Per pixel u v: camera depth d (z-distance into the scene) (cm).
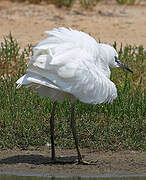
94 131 1304
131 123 1334
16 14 2269
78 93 1100
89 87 1108
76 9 2369
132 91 1504
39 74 1079
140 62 1734
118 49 1886
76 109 1373
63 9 2361
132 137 1291
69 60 1081
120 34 2053
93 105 1387
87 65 1103
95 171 1120
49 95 1133
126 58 1708
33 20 2192
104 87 1137
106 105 1388
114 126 1324
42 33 2036
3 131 1309
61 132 1306
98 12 2339
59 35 1120
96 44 1157
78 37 1134
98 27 2123
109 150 1252
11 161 1176
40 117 1356
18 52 1802
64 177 1082
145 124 1347
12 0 2469
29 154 1225
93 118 1357
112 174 1102
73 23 2159
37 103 1422
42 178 1073
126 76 1543
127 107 1390
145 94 1477
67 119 1349
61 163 1167
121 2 2486
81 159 1164
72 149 1261
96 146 1259
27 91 1452
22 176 1085
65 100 1390
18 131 1306
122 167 1144
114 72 1614
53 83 1077
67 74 1075
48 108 1386
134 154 1229
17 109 1380
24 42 1922
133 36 2038
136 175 1099
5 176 1084
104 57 1177
